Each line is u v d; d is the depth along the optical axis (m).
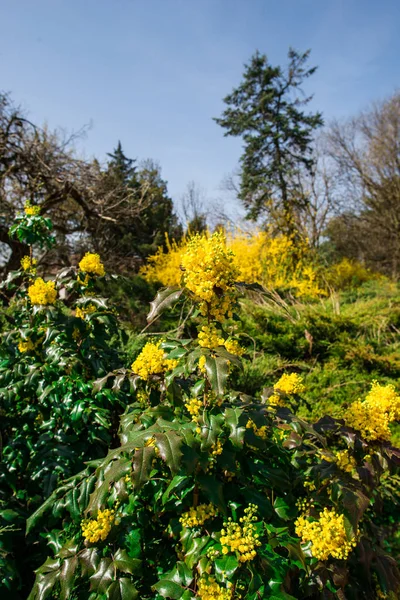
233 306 1.44
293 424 1.47
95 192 7.26
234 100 18.20
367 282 12.02
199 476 1.34
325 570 1.38
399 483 2.51
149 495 1.49
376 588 1.75
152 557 1.47
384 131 18.17
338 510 1.46
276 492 1.60
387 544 2.38
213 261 1.28
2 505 1.85
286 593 1.22
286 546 1.32
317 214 17.48
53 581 1.35
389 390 1.48
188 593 1.24
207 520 1.39
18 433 2.19
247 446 1.60
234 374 1.86
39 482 2.01
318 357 4.84
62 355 2.15
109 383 2.24
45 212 6.72
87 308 2.38
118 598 1.26
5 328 3.26
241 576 1.25
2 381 2.23
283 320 5.49
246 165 18.06
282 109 17.81
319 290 8.98
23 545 1.89
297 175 17.27
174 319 5.02
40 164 6.66
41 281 2.26
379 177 18.44
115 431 2.35
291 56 16.98
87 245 8.14
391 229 17.92
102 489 1.26
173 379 1.51
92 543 1.42
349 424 1.50
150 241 17.19
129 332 4.14
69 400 2.10
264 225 12.11
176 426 1.32
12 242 6.21
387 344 5.49
